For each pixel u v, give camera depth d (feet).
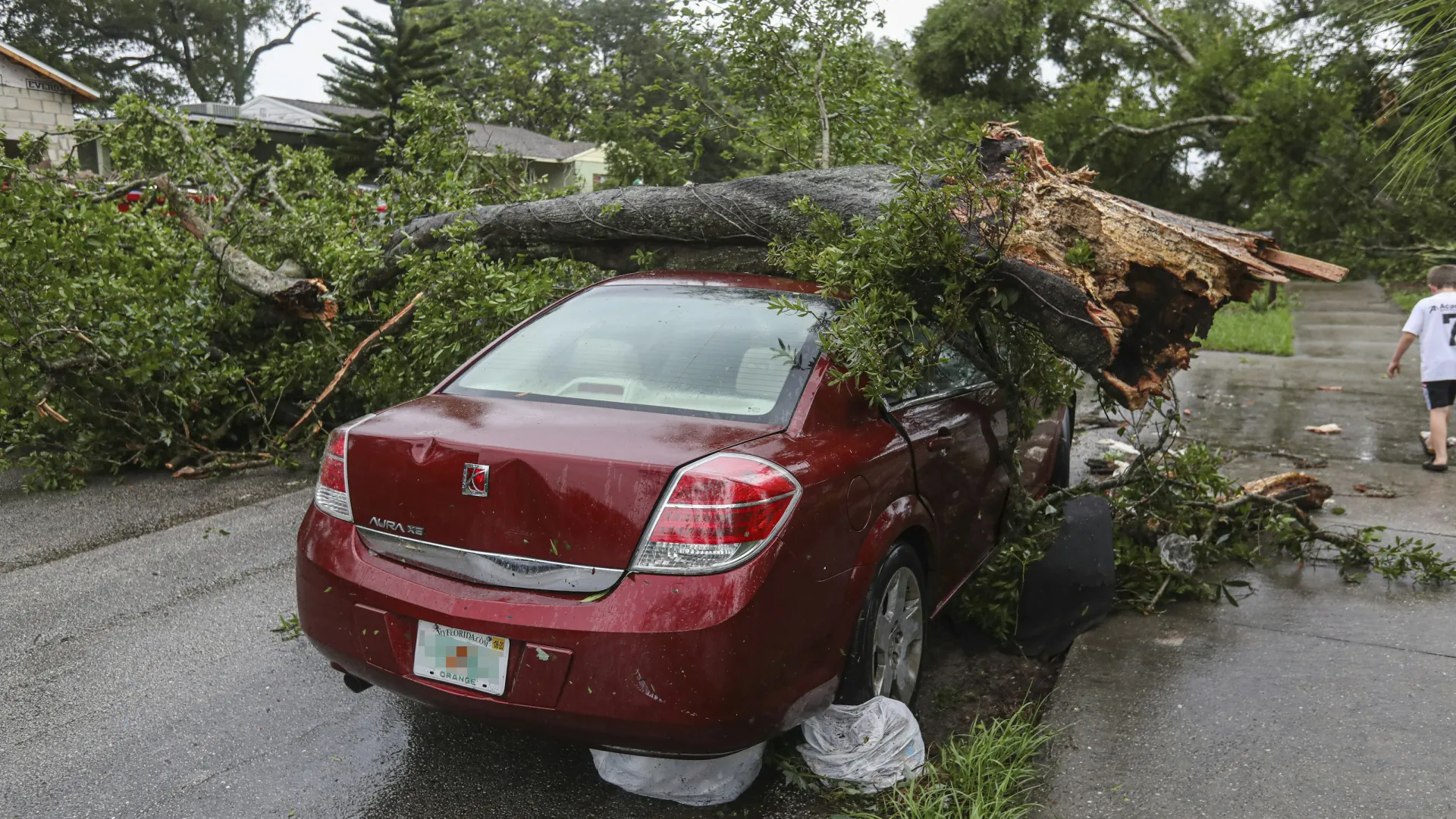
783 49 23.16
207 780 9.73
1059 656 13.05
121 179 27.04
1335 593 14.69
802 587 8.55
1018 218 11.78
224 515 19.13
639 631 7.91
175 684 11.85
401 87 122.01
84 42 189.37
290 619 13.85
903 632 10.73
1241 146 85.71
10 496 20.49
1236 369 40.78
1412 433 27.30
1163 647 12.60
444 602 8.49
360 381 23.09
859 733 9.37
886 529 9.79
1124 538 15.08
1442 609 13.93
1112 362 11.72
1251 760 9.75
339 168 110.73
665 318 11.30
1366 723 10.44
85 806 9.25
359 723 10.97
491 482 8.44
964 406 12.64
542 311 12.20
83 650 12.79
